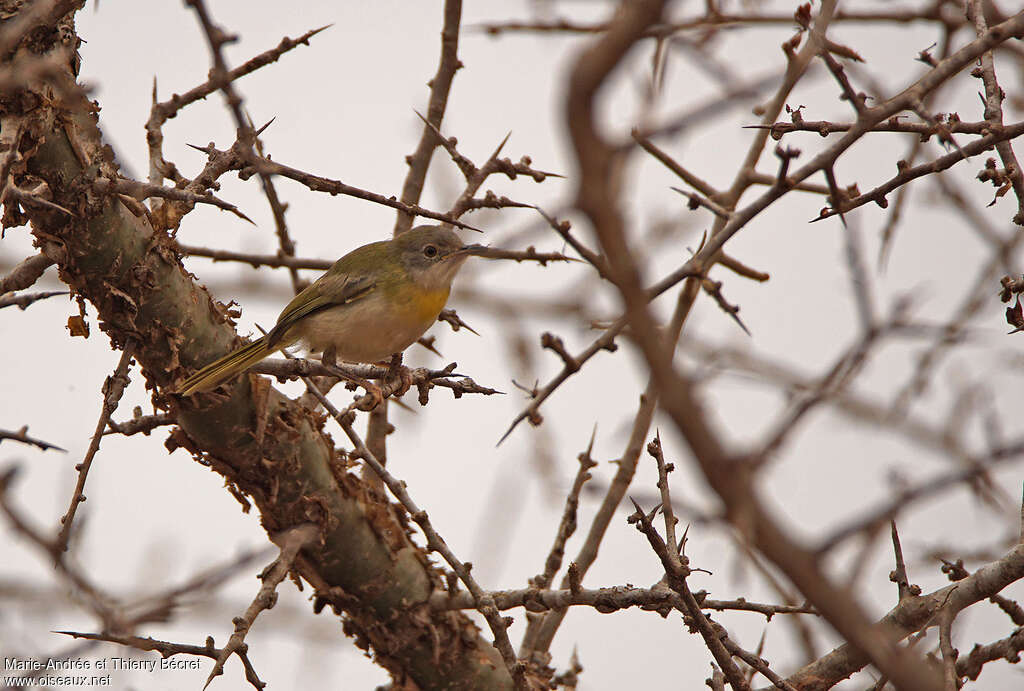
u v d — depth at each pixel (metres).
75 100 7.23
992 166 9.27
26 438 9.08
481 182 11.31
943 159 8.98
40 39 8.95
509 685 11.66
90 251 9.64
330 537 10.88
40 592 9.08
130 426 10.27
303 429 10.75
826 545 2.65
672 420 2.48
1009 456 8.43
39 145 9.08
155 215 10.00
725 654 9.15
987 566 9.48
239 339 10.65
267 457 10.59
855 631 2.48
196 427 10.38
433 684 11.53
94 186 9.30
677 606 9.58
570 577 9.87
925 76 8.46
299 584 11.24
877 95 11.48
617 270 2.47
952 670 8.89
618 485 12.21
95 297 9.98
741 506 2.46
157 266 9.95
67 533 8.67
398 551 11.30
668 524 9.22
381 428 12.97
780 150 8.15
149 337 10.14
